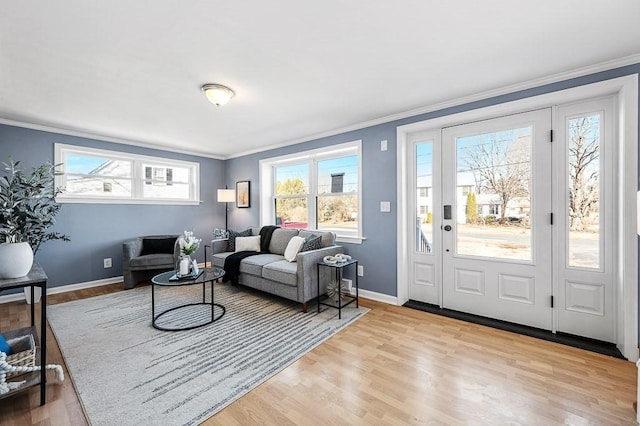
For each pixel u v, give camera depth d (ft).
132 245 12.84
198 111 10.02
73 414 4.92
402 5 4.88
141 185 14.73
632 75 6.52
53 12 4.94
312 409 5.04
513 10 5.01
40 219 6.59
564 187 7.75
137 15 5.06
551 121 7.88
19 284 5.01
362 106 9.66
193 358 6.73
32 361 5.43
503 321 8.78
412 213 10.61
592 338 7.46
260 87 8.13
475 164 9.24
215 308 10.09
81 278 12.64
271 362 6.56
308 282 9.75
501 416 4.83
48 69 6.97
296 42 5.97
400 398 5.32
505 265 8.71
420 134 10.37
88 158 13.19
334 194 13.06
